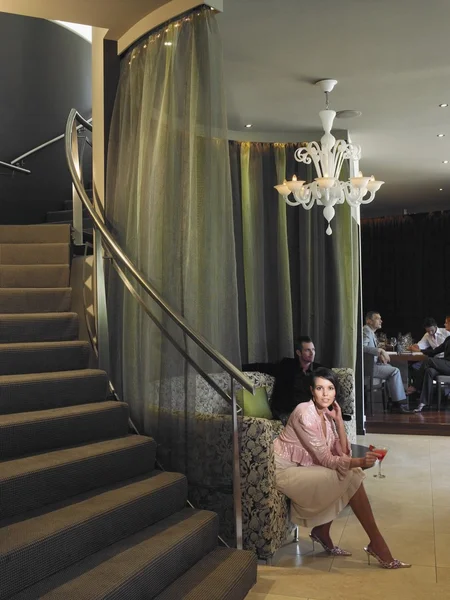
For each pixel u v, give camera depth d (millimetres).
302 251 7078
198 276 3908
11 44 6625
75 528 2877
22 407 3721
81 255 5551
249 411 5320
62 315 4504
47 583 2676
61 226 5270
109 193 4512
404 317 12125
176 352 3965
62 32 7145
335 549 3938
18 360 4039
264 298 7008
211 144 3891
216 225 3906
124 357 4250
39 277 4938
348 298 7094
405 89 5727
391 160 8359
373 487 5383
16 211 6633
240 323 6938
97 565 2865
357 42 4723
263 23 4383
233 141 7004
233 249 3902
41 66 6906
